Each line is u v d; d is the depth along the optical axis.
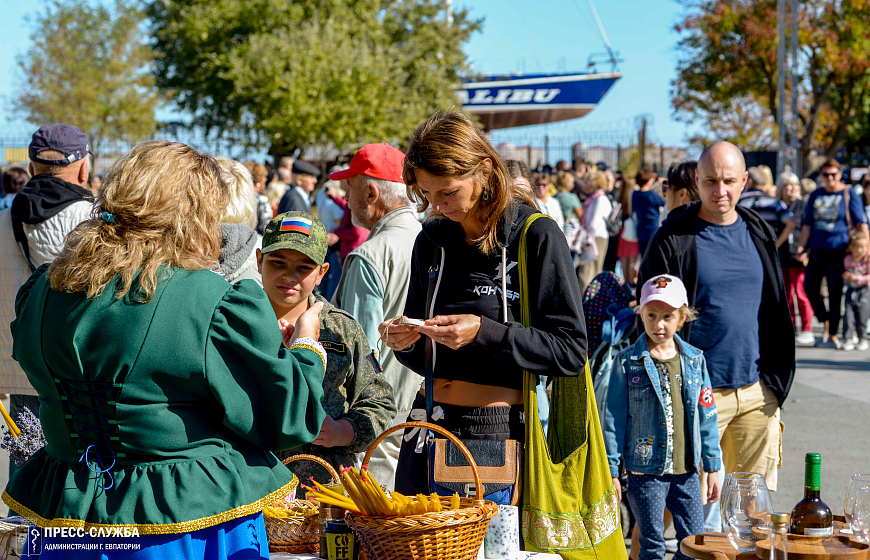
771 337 3.91
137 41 29.50
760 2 27.77
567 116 27.52
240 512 1.93
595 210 11.18
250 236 3.38
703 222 3.91
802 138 28.44
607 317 4.12
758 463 3.93
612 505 2.58
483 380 2.55
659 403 3.65
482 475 2.47
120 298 1.87
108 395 1.86
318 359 2.10
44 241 3.73
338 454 3.04
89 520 1.86
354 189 3.85
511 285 2.49
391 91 20.95
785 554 2.38
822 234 10.33
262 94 20.05
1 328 3.84
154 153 1.98
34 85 29.16
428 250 2.67
